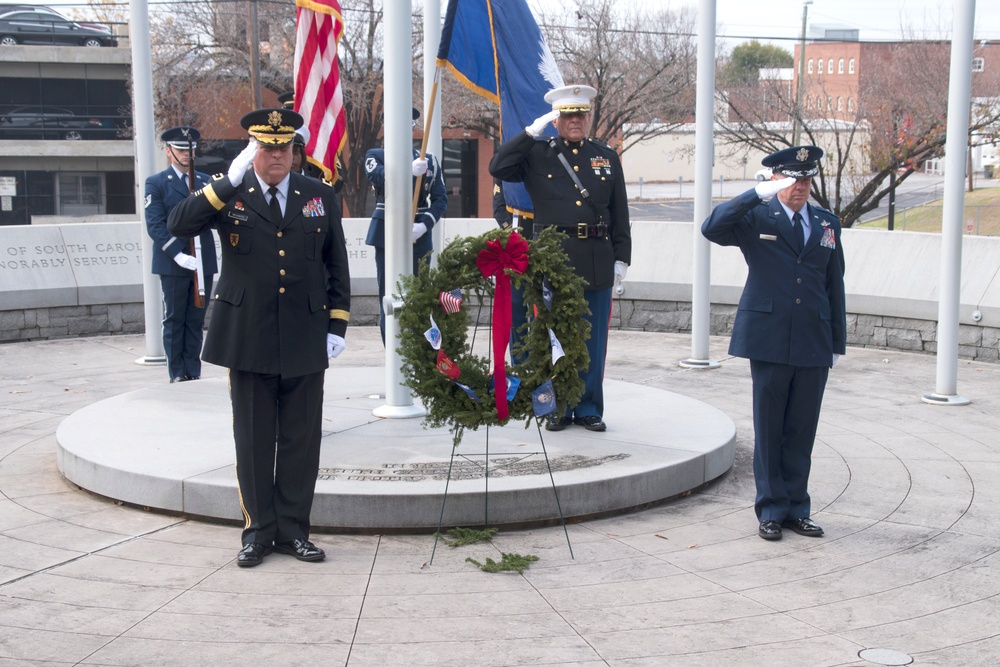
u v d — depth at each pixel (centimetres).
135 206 3512
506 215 791
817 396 583
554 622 460
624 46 3097
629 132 3397
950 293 938
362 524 571
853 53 4588
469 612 470
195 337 979
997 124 2934
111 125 3462
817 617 471
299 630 448
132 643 435
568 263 692
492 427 724
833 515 626
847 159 2916
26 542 558
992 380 1041
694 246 1101
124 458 637
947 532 595
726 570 530
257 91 2750
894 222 2955
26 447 763
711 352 1200
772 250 579
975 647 441
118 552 544
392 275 727
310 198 536
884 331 1209
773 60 4044
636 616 468
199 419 742
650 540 573
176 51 3006
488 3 764
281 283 523
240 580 506
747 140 3003
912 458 760
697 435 711
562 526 594
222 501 585
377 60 3000
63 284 1257
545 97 691
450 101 3020
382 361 1120
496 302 555
